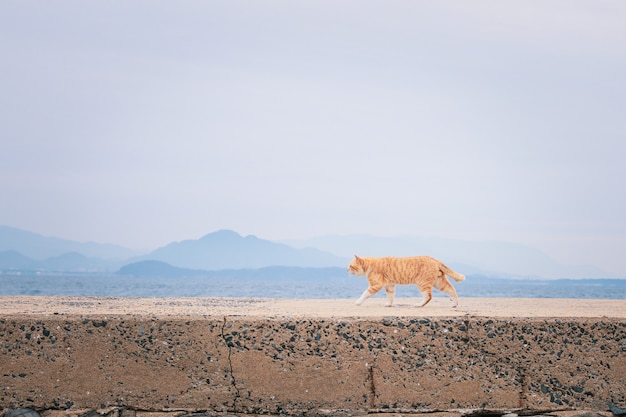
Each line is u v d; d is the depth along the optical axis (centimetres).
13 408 831
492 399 877
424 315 974
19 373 848
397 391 872
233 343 884
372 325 913
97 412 834
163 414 841
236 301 1375
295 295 6462
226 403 854
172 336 884
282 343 889
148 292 6781
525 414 864
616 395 888
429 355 898
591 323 941
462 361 898
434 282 1238
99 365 859
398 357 891
